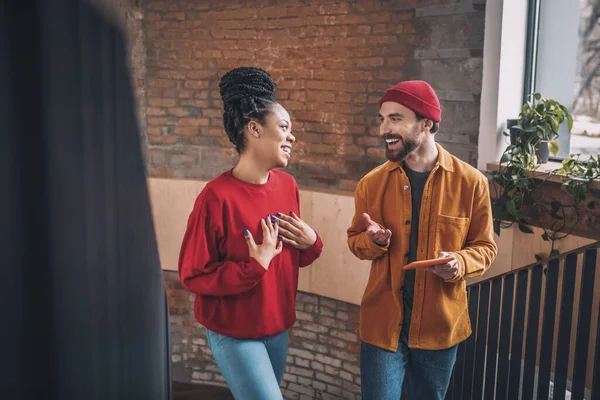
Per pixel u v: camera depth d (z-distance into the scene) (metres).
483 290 3.08
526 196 4.22
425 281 2.40
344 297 5.20
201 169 5.91
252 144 2.21
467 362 3.19
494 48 4.34
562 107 4.10
